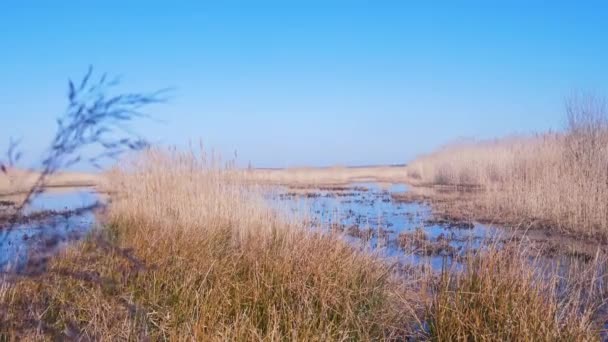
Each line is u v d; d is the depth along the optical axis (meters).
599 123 16.28
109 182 10.95
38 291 4.07
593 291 6.29
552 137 18.23
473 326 4.77
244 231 8.73
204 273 6.11
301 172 25.72
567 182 13.92
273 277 5.93
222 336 4.33
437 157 29.22
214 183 11.45
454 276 5.96
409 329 5.44
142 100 2.28
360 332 5.09
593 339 4.52
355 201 19.47
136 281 5.49
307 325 4.85
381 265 7.05
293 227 8.39
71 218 2.81
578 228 11.73
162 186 11.25
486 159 22.97
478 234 11.41
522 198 14.95
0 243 2.52
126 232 8.66
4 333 3.26
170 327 4.84
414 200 19.38
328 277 6.00
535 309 4.77
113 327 4.48
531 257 8.54
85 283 4.84
